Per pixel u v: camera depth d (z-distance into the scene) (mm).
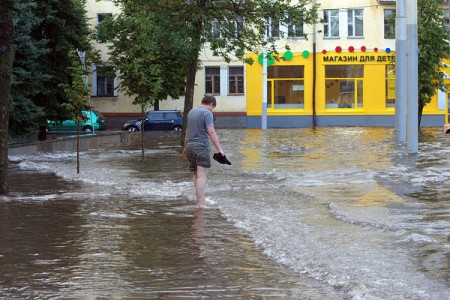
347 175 19250
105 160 26422
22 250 9641
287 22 34875
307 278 7902
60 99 36125
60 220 12125
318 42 60438
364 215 12047
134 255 9266
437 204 13391
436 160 24141
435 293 7016
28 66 30891
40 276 8172
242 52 34250
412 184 16875
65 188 17141
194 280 7902
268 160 24969
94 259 9047
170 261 8891
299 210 12836
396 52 33656
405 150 29000
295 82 60750
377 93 60531
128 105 61062
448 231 10484
